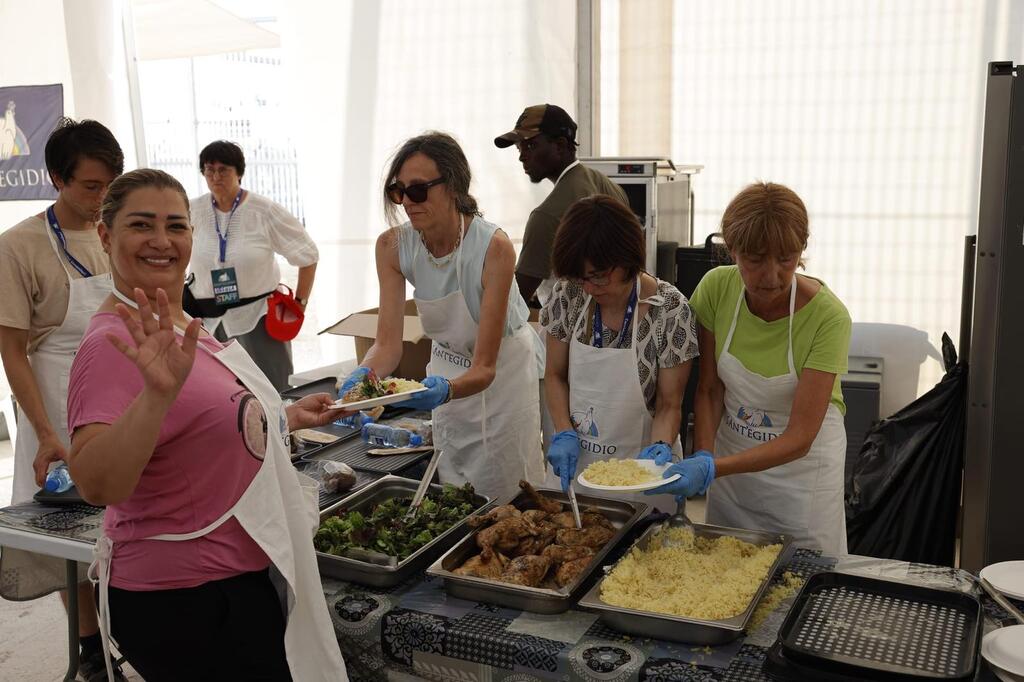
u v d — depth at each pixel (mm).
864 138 4430
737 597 1767
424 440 2955
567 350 2578
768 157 4602
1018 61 4152
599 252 2145
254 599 1714
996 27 4152
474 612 1841
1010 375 3023
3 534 2139
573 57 4699
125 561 1659
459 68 4879
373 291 5270
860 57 4367
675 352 2369
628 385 2418
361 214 5195
